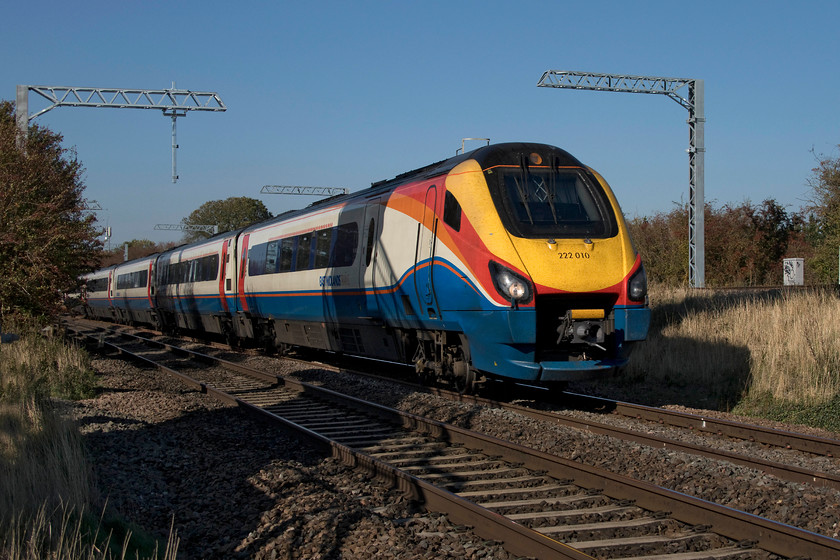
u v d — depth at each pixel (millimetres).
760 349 12984
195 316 25766
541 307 10078
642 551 4941
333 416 10344
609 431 8906
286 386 13289
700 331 15000
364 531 5277
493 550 4918
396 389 12109
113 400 11625
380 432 9156
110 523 5578
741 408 11336
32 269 16375
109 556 4832
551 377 9922
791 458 7879
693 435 9039
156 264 31219
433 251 11039
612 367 10086
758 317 14633
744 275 32281
